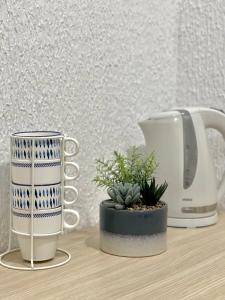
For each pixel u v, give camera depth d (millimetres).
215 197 1053
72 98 951
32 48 863
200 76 1187
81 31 953
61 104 931
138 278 752
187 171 1018
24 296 679
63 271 775
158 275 765
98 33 990
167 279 750
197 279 751
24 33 846
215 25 1152
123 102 1071
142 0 1093
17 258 829
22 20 839
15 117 849
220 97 1156
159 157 1023
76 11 938
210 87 1172
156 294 693
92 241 931
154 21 1136
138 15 1087
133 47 1083
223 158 1151
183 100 1213
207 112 1049
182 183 1017
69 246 899
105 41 1009
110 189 884
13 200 792
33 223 775
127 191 854
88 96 984
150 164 908
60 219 807
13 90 839
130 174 908
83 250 879
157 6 1140
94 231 995
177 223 1028
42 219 777
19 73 846
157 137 1024
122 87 1064
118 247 847
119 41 1044
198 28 1181
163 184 947
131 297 681
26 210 776
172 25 1196
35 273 765
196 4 1179
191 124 1018
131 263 817
